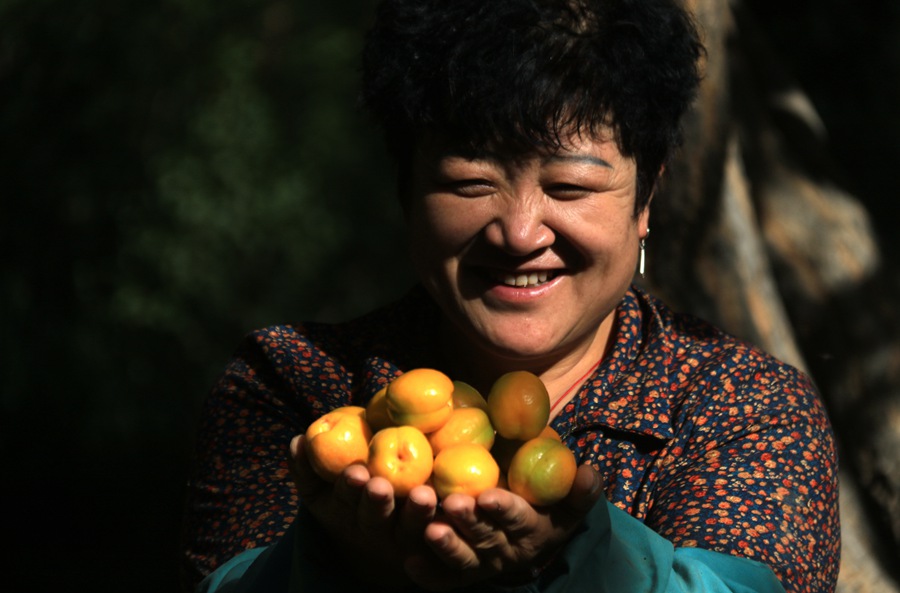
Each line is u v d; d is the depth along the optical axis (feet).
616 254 7.44
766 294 13.34
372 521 5.77
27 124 36.09
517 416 6.29
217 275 38.42
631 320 8.23
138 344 37.14
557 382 8.11
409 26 7.31
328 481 6.01
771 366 7.98
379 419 6.34
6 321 35.01
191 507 8.14
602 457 7.64
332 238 40.96
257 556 7.09
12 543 36.22
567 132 7.16
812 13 19.34
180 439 38.40
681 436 7.64
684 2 12.21
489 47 7.08
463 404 6.59
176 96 38.70
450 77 7.10
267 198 39.60
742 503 7.16
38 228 35.99
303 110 42.47
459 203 7.33
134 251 36.86
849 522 13.28
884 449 14.05
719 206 12.70
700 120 12.45
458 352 8.27
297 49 42.88
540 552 6.04
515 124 7.05
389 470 5.82
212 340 38.68
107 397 36.09
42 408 36.09
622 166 7.39
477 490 5.86
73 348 35.70
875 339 14.48
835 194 15.24
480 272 7.53
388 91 7.46
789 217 14.88
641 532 6.57
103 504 37.45
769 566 6.79
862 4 19.31
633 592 6.24
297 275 40.70
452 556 5.70
